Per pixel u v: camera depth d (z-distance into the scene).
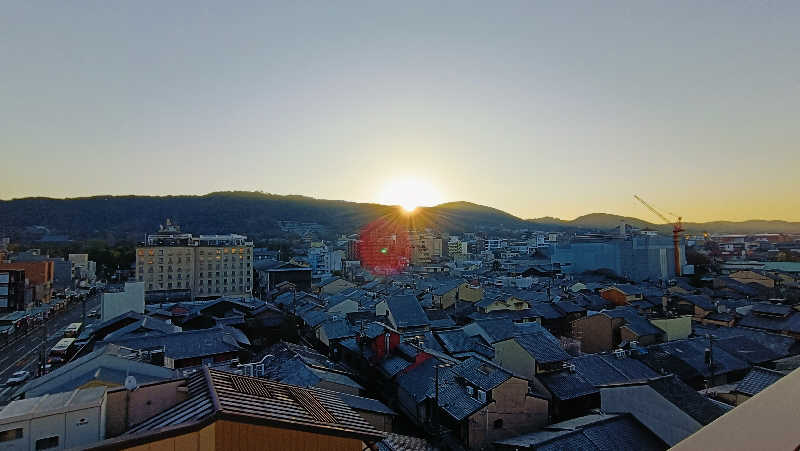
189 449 8.51
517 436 23.41
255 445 9.24
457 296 66.69
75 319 70.06
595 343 48.50
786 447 2.33
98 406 12.67
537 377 29.39
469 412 23.95
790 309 47.25
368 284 95.69
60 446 12.27
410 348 34.59
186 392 12.11
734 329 47.44
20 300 71.81
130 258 123.00
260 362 30.86
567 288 81.00
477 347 38.84
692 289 77.75
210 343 35.56
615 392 22.50
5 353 49.09
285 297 74.31
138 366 23.77
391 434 23.27
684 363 33.94
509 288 81.88
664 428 19.83
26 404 12.87
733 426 2.84
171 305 62.28
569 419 26.44
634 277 107.19
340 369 36.19
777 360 36.84
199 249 92.50
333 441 10.28
